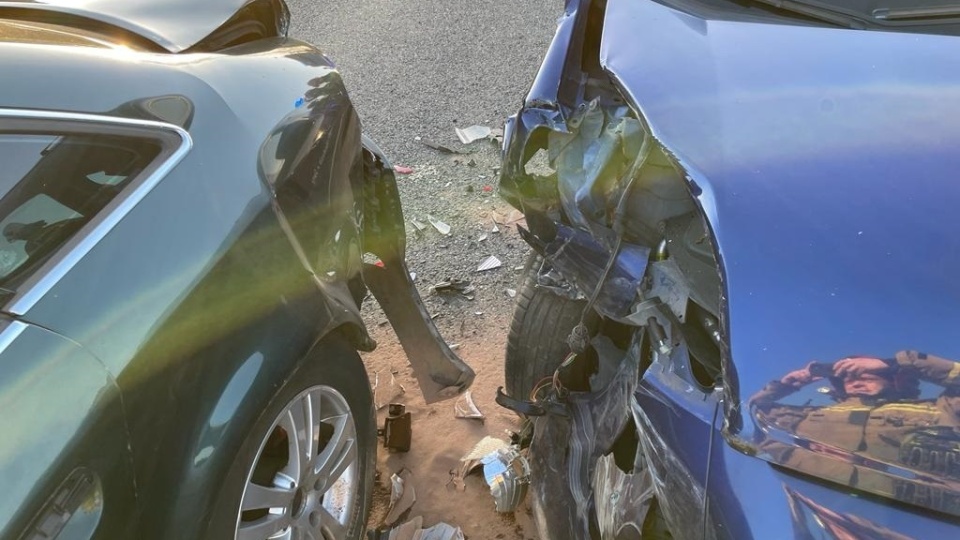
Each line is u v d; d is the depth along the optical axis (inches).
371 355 130.1
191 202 71.8
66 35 79.6
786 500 50.3
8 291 57.6
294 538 79.9
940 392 48.6
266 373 70.9
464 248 151.7
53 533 53.7
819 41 80.8
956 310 51.2
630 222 78.8
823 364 51.3
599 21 99.0
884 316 51.8
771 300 54.4
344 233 93.7
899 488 47.6
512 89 203.8
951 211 57.5
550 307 101.7
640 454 71.5
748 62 77.4
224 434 66.6
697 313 68.4
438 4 263.9
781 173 62.2
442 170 174.7
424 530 100.9
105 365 59.4
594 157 88.3
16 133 62.7
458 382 105.0
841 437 49.4
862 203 58.8
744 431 52.5
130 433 60.1
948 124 65.9
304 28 249.8
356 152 102.1
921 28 88.8
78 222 63.6
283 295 75.8
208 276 69.7
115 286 62.9
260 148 82.1
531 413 89.6
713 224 59.8
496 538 101.1
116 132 69.6
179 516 63.5
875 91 71.0
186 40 87.9
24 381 54.6
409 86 209.3
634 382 75.2
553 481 88.0
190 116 77.0
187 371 65.2
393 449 112.0
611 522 72.1
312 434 80.7
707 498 54.5
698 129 68.2
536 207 96.0
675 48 81.6
